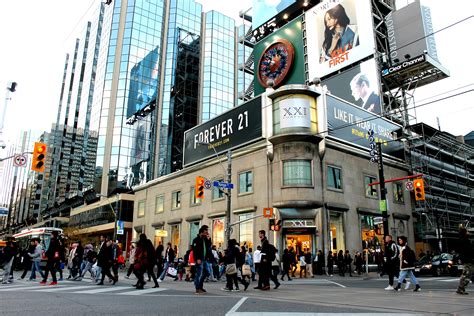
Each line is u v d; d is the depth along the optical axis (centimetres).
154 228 4225
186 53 8200
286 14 5372
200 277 1148
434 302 899
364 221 3100
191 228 3650
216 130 3594
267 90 3116
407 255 1288
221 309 763
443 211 3912
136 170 6856
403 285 1568
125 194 6012
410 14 4716
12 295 989
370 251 3052
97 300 898
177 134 7525
